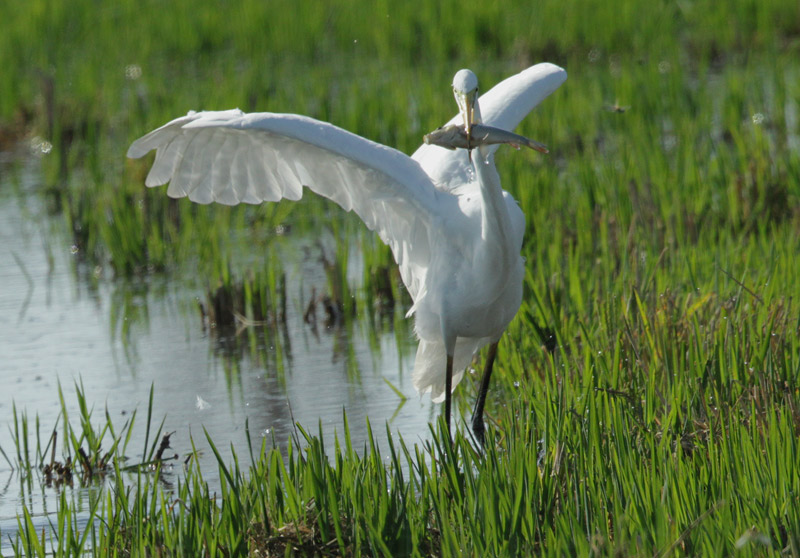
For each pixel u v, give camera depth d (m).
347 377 11.93
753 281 11.41
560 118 21.77
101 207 17.70
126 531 7.46
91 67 27.91
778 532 6.35
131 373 12.34
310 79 27.55
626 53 28.83
